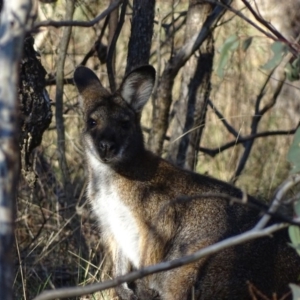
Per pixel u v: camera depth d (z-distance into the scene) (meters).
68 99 14.72
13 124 5.32
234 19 16.12
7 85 5.38
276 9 15.49
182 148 13.44
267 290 9.78
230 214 10.30
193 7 12.52
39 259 11.02
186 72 13.45
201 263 9.87
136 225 10.63
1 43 5.44
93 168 11.02
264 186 15.04
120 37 17.00
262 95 15.20
